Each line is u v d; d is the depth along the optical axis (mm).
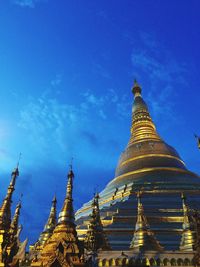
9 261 19797
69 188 23234
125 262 27906
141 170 67562
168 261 28547
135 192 56625
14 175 23750
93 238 27828
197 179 64188
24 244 30516
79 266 18938
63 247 19344
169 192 55406
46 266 18531
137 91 102562
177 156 75000
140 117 88562
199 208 48781
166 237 42562
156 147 74312
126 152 77250
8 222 21250
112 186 67062
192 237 34375
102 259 28219
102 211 52438
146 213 48031
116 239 42250
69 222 21234
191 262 28219
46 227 39188
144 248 32656
